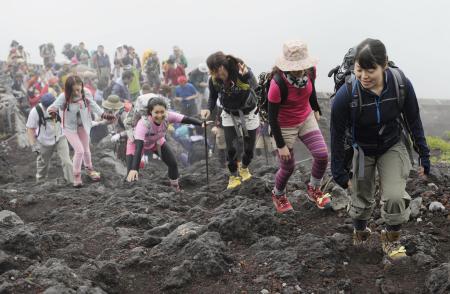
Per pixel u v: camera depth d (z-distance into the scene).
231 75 6.50
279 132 5.25
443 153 13.46
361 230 4.76
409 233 5.09
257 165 10.35
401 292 4.12
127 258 4.78
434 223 5.27
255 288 4.21
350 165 4.41
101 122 10.78
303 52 5.06
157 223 5.85
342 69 4.34
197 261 4.44
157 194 7.11
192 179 8.16
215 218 5.46
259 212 5.32
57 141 9.38
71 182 9.38
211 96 7.09
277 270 4.37
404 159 4.29
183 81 15.88
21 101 18.97
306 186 6.83
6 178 11.67
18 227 5.38
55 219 6.47
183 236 4.92
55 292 3.78
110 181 9.73
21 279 4.02
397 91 4.02
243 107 6.66
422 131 4.26
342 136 4.21
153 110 6.95
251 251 4.82
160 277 4.47
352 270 4.52
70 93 8.58
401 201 4.24
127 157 7.56
